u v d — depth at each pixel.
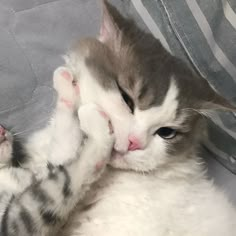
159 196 0.15
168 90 0.14
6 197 0.14
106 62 0.15
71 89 0.15
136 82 0.14
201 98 0.15
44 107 0.19
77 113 0.15
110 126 0.14
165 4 0.17
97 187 0.15
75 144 0.14
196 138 0.16
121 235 0.15
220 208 0.16
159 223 0.15
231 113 0.18
